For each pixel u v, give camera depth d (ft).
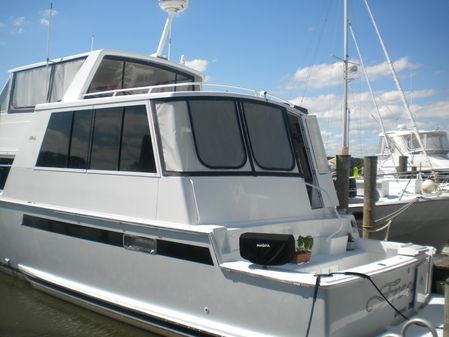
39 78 25.48
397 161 66.13
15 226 22.47
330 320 12.35
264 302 13.39
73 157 19.65
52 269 20.42
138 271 16.63
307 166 20.39
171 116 16.35
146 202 16.49
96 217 17.94
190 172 15.81
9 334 18.25
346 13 56.13
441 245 39.50
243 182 16.80
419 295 16.48
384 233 35.63
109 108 18.44
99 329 18.56
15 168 22.75
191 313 15.12
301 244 16.37
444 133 67.92
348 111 56.18
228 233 14.88
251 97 18.29
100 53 21.93
